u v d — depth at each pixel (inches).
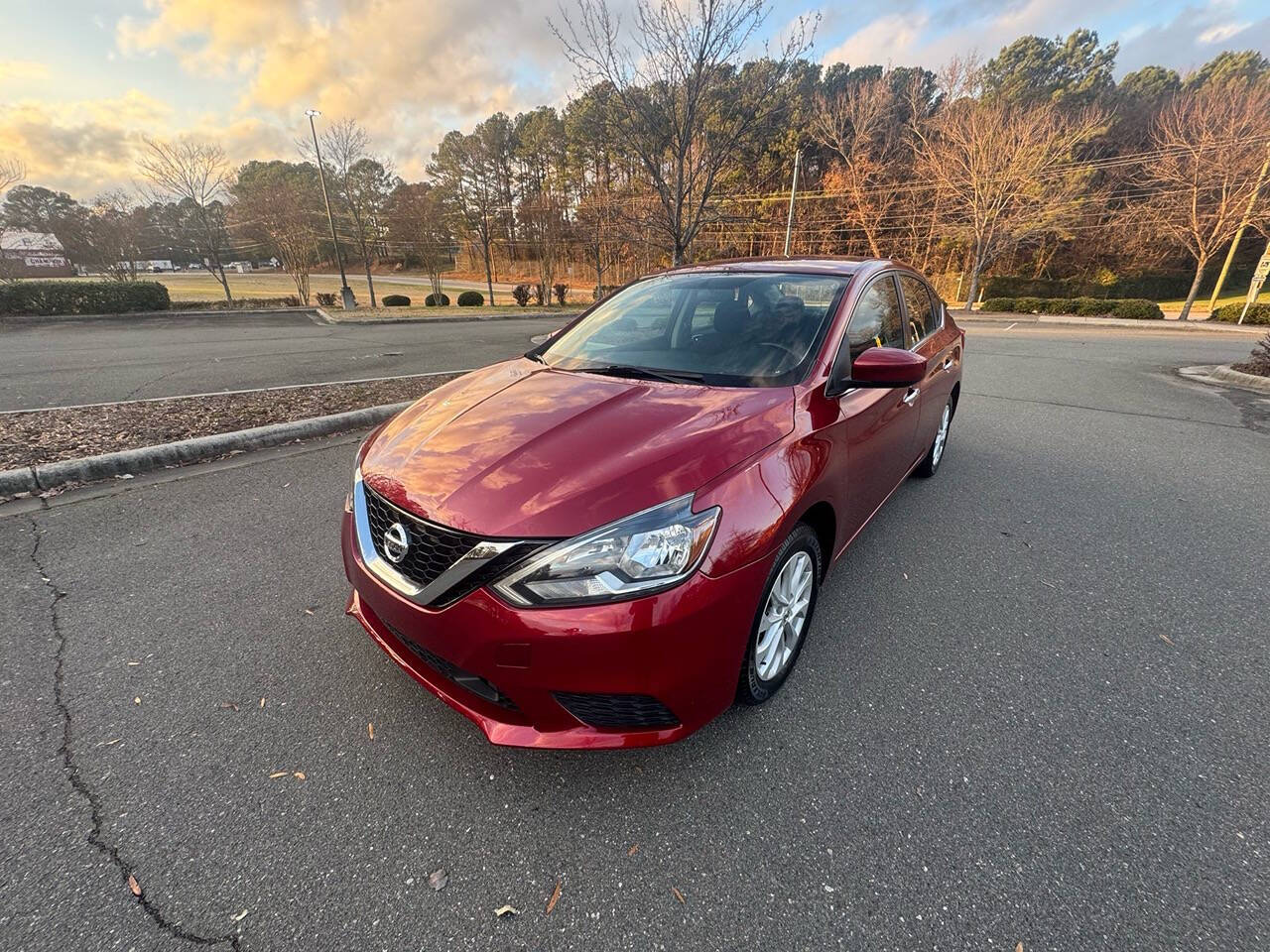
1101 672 93.4
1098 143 1467.8
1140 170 1449.3
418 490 73.5
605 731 69.3
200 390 279.3
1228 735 80.6
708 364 103.7
